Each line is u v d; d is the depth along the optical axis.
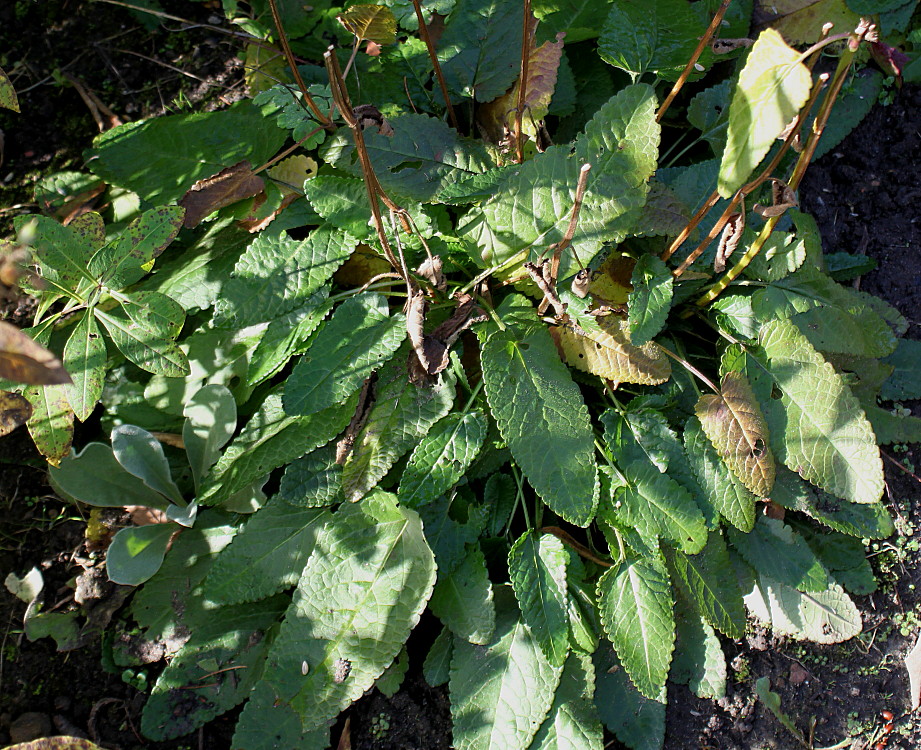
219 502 0.51
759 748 0.55
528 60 0.51
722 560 0.52
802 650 0.57
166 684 0.51
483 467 0.52
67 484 0.51
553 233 0.48
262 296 0.49
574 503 0.46
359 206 0.50
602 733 0.50
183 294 0.52
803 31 0.60
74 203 0.58
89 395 0.45
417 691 0.53
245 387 0.52
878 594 0.57
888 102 0.63
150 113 0.61
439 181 0.52
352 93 0.56
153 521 0.53
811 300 0.52
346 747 0.52
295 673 0.47
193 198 0.51
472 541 0.50
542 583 0.48
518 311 0.50
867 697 0.56
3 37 0.62
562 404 0.47
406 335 0.49
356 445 0.49
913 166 0.64
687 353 0.56
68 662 0.52
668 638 0.48
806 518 0.57
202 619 0.52
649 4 0.54
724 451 0.48
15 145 0.60
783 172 0.58
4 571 0.53
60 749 0.48
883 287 0.62
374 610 0.48
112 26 0.63
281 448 0.49
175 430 0.54
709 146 0.60
